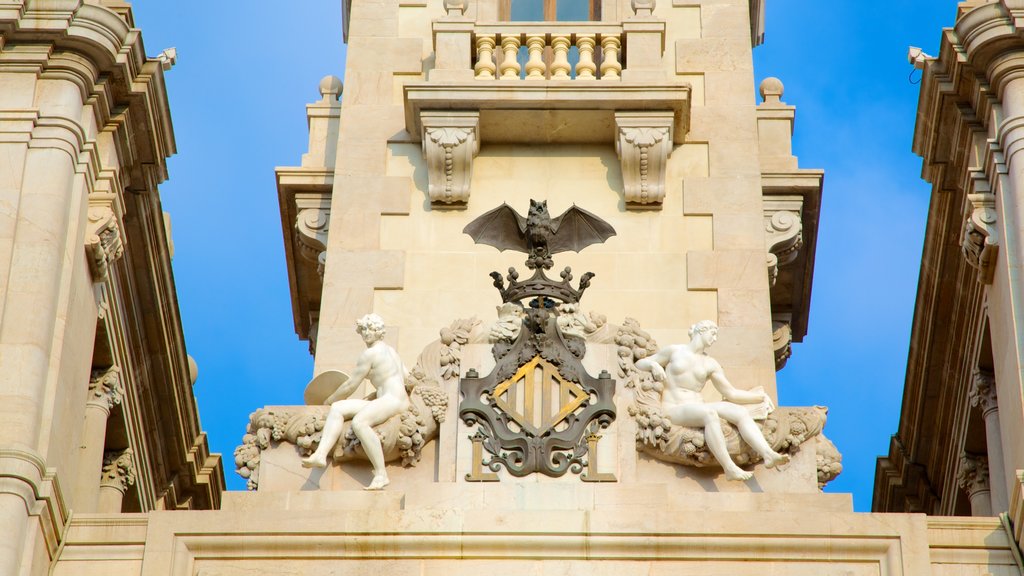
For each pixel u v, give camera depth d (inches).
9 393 2544.3
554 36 3147.1
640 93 3038.9
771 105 3292.3
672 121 3038.9
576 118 3056.1
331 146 3225.9
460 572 2442.2
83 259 2763.3
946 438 3378.4
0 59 2787.9
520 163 3073.3
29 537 2452.0
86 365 2775.6
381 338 2669.8
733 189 3031.5
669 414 2613.2
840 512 2480.3
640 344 2662.4
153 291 3127.5
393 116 3125.0
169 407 3356.3
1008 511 2539.4
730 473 2571.4
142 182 2962.6
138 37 2851.9
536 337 2630.4
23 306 2610.7
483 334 2664.9
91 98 2824.8
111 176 2829.7
